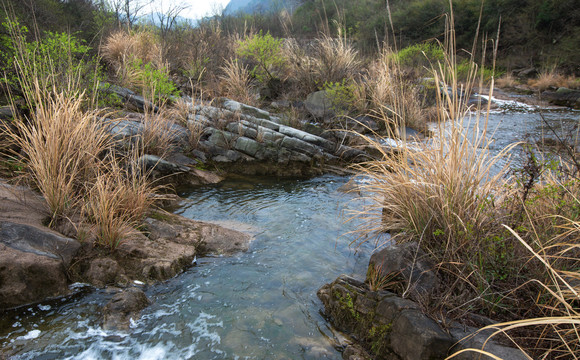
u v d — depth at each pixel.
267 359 2.68
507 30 21.64
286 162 6.98
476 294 2.92
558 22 20.27
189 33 13.34
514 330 2.58
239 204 5.42
